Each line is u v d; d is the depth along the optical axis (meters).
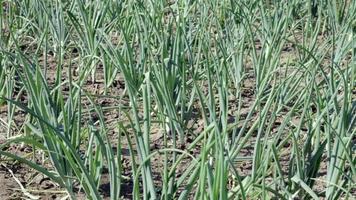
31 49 5.82
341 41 4.88
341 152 3.11
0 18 5.30
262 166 3.00
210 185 2.62
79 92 3.47
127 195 3.55
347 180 3.13
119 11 5.69
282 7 5.58
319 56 4.72
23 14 6.14
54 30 5.52
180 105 4.49
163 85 3.83
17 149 4.03
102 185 3.66
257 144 2.99
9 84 4.18
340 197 3.44
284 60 5.69
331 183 2.91
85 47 5.20
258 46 6.01
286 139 3.18
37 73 3.54
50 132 3.17
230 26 5.72
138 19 4.74
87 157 3.54
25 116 4.55
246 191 2.88
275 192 2.81
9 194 3.58
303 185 2.78
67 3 6.46
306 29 6.01
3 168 3.84
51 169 3.78
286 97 4.13
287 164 3.81
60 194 3.57
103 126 3.28
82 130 3.99
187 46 4.62
